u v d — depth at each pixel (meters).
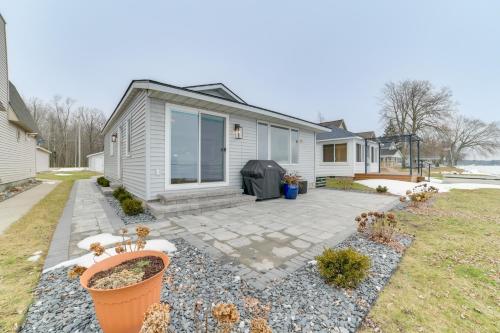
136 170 6.02
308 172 10.06
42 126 35.16
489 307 1.99
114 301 1.41
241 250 3.10
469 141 32.12
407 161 30.88
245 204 6.27
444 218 5.00
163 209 4.67
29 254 2.89
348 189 10.27
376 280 2.37
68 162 36.59
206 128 6.18
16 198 7.09
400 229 4.15
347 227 4.24
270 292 2.11
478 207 6.21
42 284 2.18
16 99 10.84
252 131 7.47
